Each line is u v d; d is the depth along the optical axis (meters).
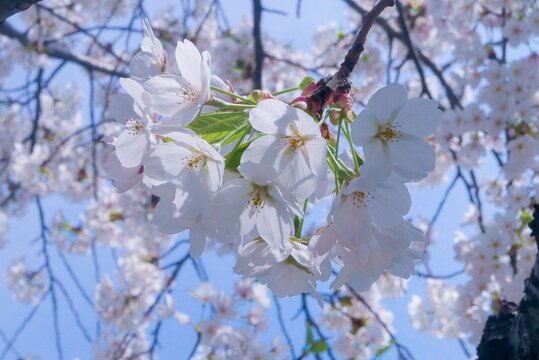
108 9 1.50
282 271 0.34
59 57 1.24
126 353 1.15
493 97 0.96
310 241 0.32
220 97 0.35
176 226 0.32
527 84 0.95
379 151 0.30
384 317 1.08
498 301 0.89
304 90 0.34
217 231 0.31
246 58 1.26
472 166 1.00
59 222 1.32
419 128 0.31
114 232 1.28
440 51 1.29
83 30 1.19
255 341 1.00
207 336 1.02
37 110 1.20
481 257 0.91
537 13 0.96
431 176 1.21
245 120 0.33
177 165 0.30
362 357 1.05
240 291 1.07
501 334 0.44
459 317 0.93
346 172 0.32
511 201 0.94
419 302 1.10
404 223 0.33
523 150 0.95
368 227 0.31
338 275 0.33
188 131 0.30
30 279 1.33
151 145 0.30
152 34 0.33
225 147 0.34
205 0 1.34
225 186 0.30
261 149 0.30
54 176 1.41
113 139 0.32
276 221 0.31
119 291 1.14
